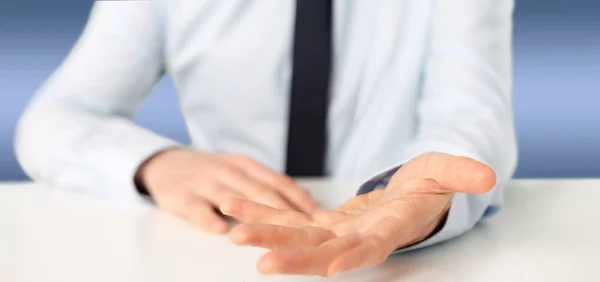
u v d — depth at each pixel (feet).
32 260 3.96
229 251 4.05
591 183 5.02
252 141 6.30
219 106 6.34
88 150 5.12
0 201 4.80
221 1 6.20
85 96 5.89
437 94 5.23
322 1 5.49
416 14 5.97
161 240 4.18
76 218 4.50
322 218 3.90
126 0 6.14
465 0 5.35
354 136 6.12
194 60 6.30
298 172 5.57
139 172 4.96
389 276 3.81
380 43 6.03
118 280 3.79
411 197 3.89
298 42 5.51
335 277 3.80
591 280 3.75
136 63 6.15
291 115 5.56
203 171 4.77
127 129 5.32
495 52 5.30
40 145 5.32
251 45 6.21
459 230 4.15
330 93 5.87
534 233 4.23
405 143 6.08
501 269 3.86
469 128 4.79
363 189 4.27
